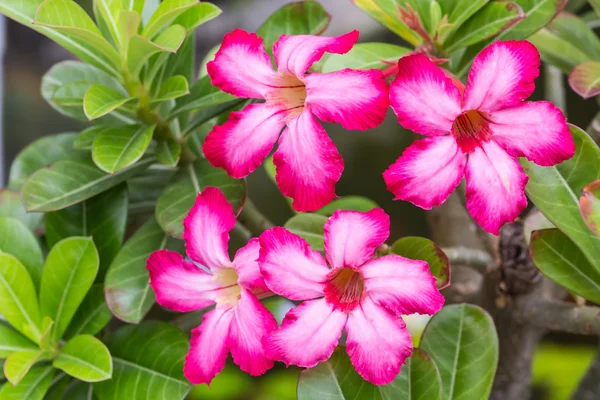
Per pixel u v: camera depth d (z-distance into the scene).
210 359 0.50
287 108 0.51
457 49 0.55
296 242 0.49
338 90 0.48
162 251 0.52
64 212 0.57
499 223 0.48
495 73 0.48
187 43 0.58
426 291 0.47
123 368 0.54
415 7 0.55
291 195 0.49
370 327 0.48
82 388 0.56
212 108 0.56
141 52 0.53
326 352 0.48
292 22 0.57
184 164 0.59
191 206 0.54
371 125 0.48
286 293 0.49
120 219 0.57
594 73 0.52
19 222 0.57
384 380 0.48
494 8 0.53
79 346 0.54
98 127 0.57
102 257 0.57
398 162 0.48
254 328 0.49
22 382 0.54
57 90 0.56
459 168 0.48
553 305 0.56
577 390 0.59
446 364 0.53
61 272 0.55
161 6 0.53
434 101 0.48
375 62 0.54
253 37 0.51
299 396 0.51
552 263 0.52
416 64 0.48
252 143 0.50
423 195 0.48
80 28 0.52
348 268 0.49
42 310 0.55
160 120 0.57
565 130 0.48
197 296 0.51
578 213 0.51
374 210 0.49
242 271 0.50
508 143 0.48
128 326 0.56
